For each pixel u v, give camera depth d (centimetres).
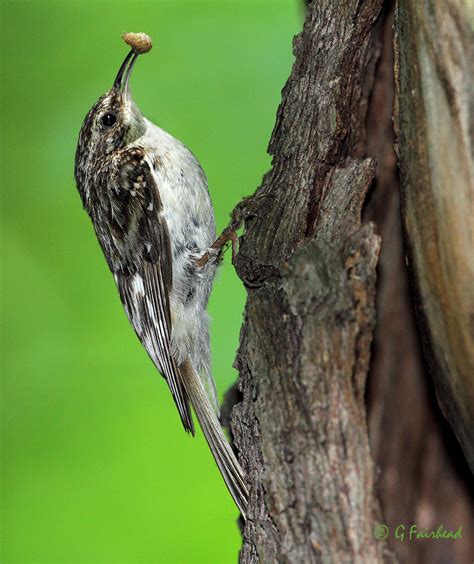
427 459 811
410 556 800
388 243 803
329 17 798
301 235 740
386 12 786
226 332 1055
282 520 630
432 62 605
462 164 588
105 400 1087
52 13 1117
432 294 631
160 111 1060
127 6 1099
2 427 1069
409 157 642
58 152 1115
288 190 764
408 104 641
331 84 779
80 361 1107
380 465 812
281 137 805
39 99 1112
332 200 724
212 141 1057
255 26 1075
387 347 812
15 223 1132
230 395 880
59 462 1055
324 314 631
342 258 649
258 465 696
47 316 1123
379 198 798
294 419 633
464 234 591
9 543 1006
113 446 1060
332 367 626
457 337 615
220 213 1048
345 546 602
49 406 1084
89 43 1109
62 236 1149
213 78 1067
